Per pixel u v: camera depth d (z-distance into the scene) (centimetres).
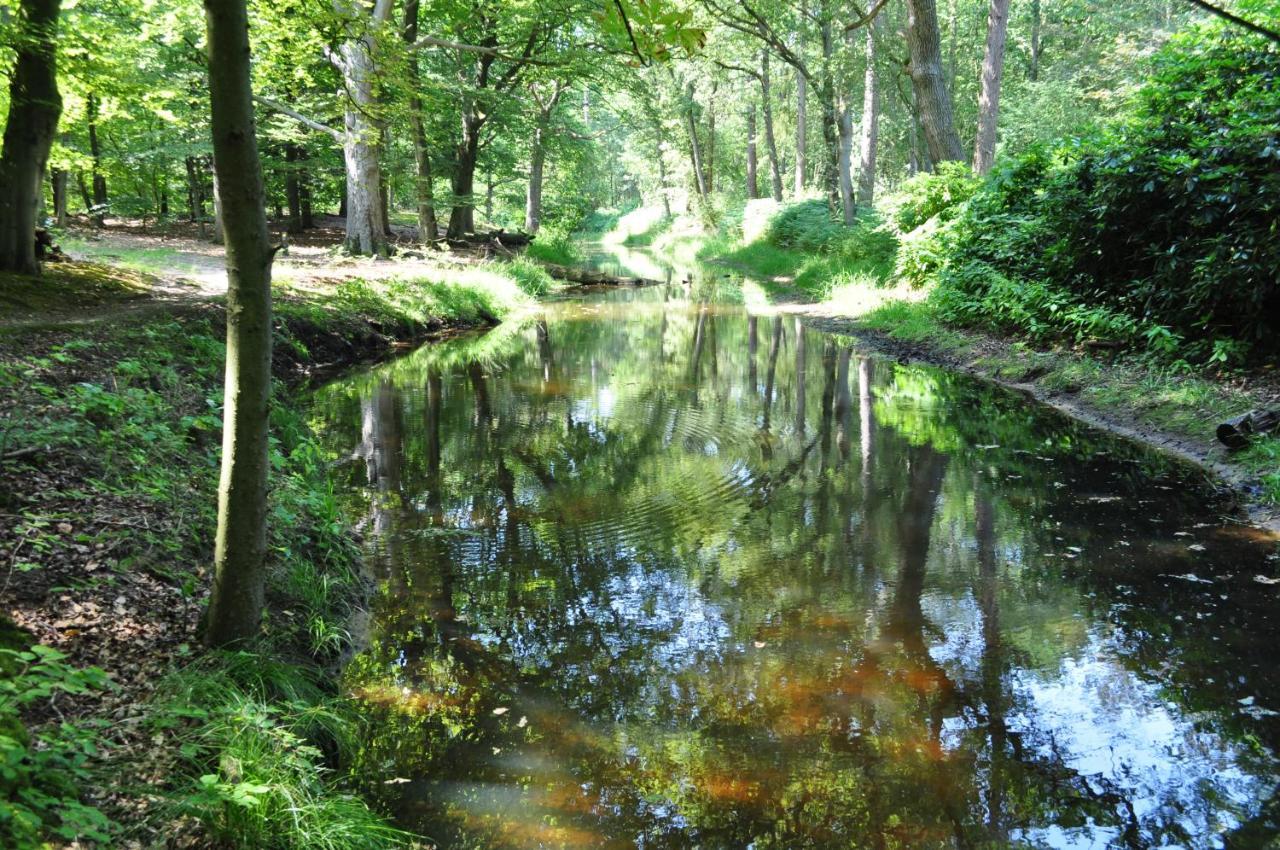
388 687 410
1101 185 998
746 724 377
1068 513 619
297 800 302
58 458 505
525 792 335
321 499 598
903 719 379
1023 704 388
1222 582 500
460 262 2169
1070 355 1041
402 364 1272
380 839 299
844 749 359
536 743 366
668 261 3638
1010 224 1327
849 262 2114
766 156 5566
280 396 930
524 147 3228
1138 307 1006
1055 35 3681
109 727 307
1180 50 1057
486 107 2595
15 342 736
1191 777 337
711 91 3891
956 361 1197
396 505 662
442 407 987
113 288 1119
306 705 362
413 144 2444
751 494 679
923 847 304
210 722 320
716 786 337
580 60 1992
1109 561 534
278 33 1002
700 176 4494
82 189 2581
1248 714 374
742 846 305
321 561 521
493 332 1614
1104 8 3170
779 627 464
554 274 2620
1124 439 806
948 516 622
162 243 1892
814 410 957
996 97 1833
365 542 587
